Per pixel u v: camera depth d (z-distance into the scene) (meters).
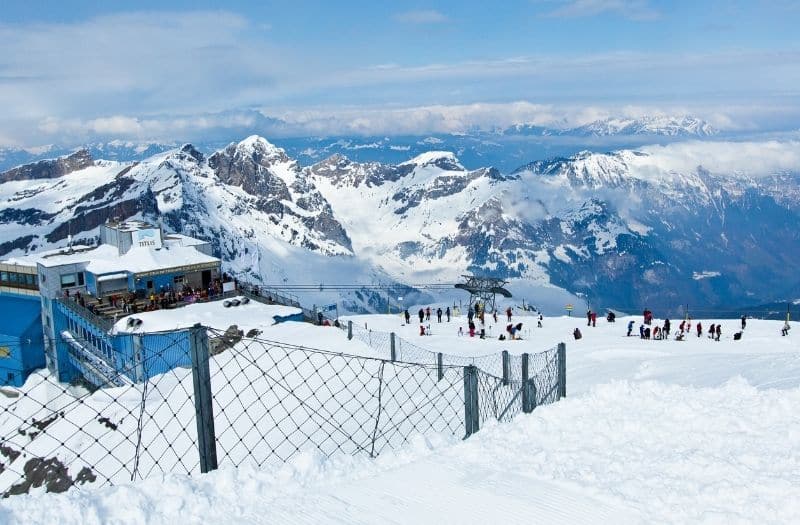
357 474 9.59
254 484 8.78
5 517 7.39
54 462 18.89
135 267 64.31
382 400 20.95
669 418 11.55
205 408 9.59
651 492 8.70
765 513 8.05
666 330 49.53
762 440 10.29
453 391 21.02
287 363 25.47
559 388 15.58
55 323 61.56
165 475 8.76
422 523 7.94
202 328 9.56
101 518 7.71
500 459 10.11
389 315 71.56
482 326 57.16
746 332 49.91
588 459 9.99
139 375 26.00
